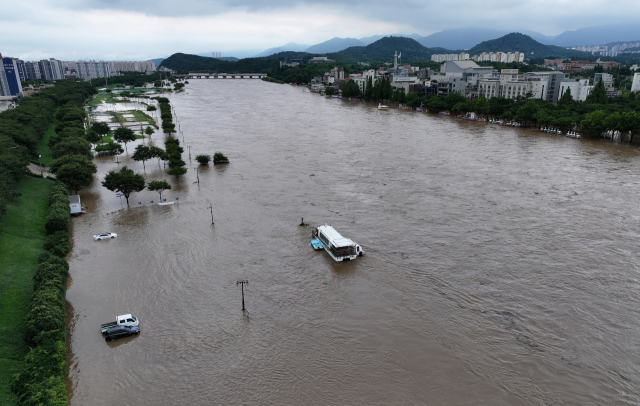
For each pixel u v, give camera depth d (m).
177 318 64.19
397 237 90.56
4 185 94.44
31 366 50.50
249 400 49.84
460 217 101.19
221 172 140.88
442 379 52.78
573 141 190.38
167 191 122.25
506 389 51.25
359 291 71.12
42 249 83.88
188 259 81.50
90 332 61.22
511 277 74.69
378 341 59.41
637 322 62.69
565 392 50.72
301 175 136.25
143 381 52.62
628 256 81.88
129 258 82.00
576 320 63.28
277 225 97.06
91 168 127.75
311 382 52.44
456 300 68.38
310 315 65.06
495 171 140.50
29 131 158.12
